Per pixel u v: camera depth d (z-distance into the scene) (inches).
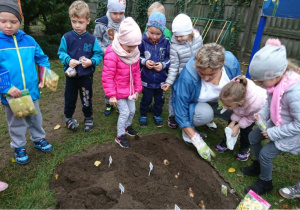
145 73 128.5
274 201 92.9
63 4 250.2
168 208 82.8
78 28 112.8
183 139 126.0
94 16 469.1
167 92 190.9
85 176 95.2
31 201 85.6
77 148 114.5
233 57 113.7
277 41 85.5
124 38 102.5
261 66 81.6
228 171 106.7
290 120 87.7
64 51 116.4
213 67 92.8
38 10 241.9
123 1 135.6
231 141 104.7
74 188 90.7
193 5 322.3
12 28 88.6
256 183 97.1
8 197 87.4
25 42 95.6
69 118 130.9
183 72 112.8
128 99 119.6
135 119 146.4
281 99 86.0
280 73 81.5
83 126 134.6
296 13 147.9
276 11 156.3
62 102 162.6
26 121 106.7
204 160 110.1
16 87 93.3
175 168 103.3
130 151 113.6
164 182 93.0
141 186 90.1
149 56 126.2
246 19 270.4
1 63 90.3
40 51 101.8
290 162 115.1
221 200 88.7
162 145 117.6
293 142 86.4
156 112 139.6
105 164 104.1
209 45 96.6
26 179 95.7
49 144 113.0
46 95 171.0
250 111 101.7
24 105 93.0
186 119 114.3
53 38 263.7
